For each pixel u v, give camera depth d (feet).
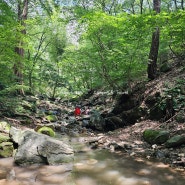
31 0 68.80
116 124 38.58
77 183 18.02
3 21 36.35
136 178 18.83
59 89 93.40
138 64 40.63
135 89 41.24
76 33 50.42
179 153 23.25
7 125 31.35
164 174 19.44
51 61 100.01
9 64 40.98
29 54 75.66
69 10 53.67
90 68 51.96
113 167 21.39
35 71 80.02
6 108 40.09
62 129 38.93
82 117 47.67
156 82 38.88
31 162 22.15
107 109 50.60
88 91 81.30
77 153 25.93
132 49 39.34
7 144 24.44
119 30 41.09
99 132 38.75
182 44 40.55
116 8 65.21
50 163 22.17
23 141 24.02
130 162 22.62
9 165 21.71
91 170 20.79
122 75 41.96
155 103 34.55
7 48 35.35
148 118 34.42
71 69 60.85
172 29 34.91
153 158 23.47
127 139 30.30
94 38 42.78
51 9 67.56
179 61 42.19
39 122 41.19
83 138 33.78
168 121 30.09
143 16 34.35
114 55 39.75
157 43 41.70
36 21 72.28
